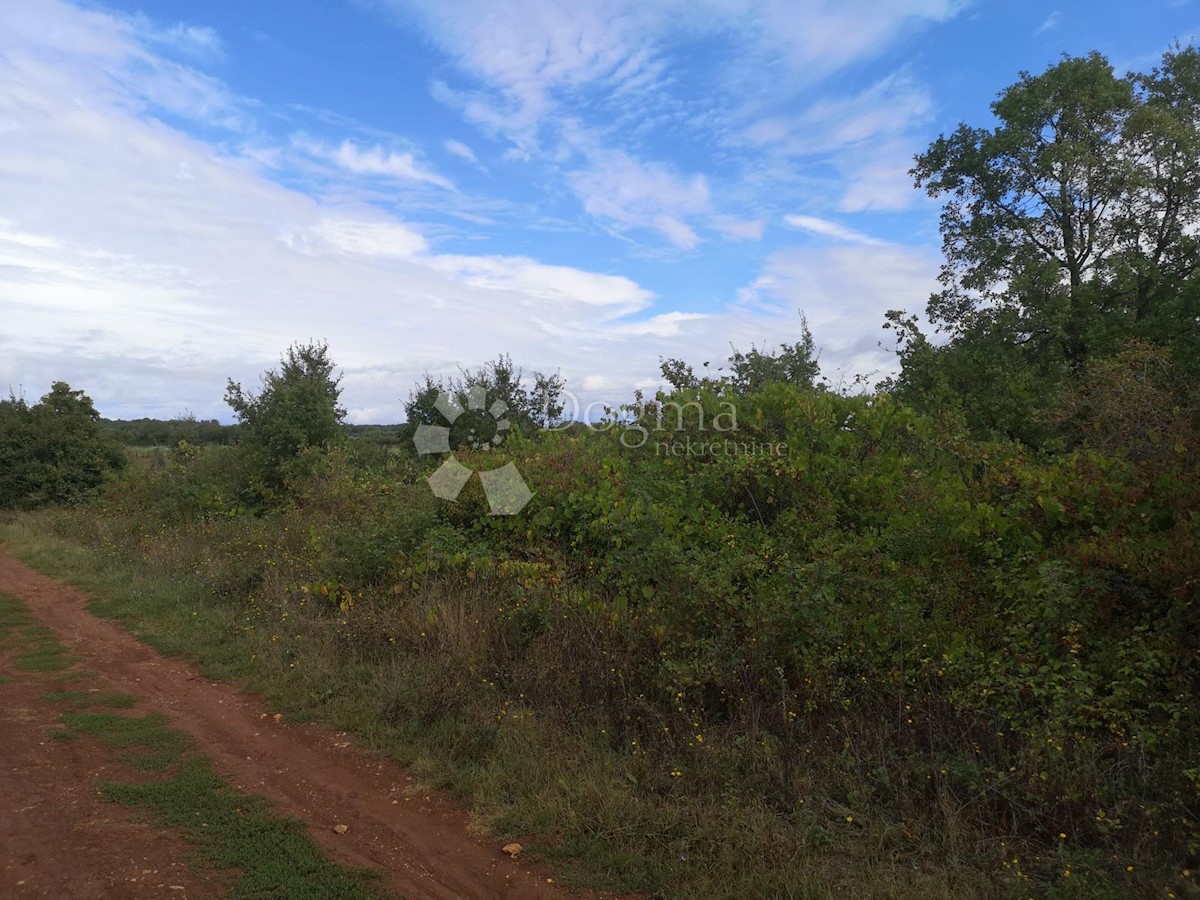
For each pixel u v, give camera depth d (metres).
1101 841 4.02
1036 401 11.83
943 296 18.36
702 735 5.13
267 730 6.15
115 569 12.88
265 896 3.73
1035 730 4.68
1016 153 16.97
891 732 5.01
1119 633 5.32
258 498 16.55
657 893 3.82
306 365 19.23
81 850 4.11
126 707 6.59
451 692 6.14
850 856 4.03
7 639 8.94
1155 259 16.72
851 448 8.73
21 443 24.52
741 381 13.37
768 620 5.65
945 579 6.41
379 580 8.79
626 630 6.43
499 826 4.50
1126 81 16.78
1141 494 6.31
